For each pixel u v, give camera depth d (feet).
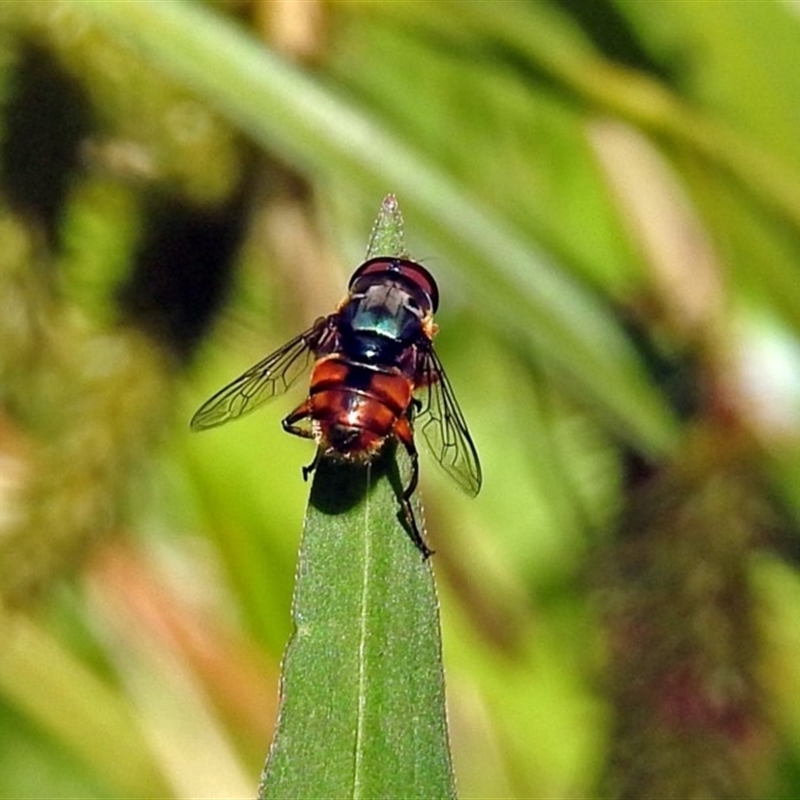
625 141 1.00
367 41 1.00
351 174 0.92
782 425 0.98
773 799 0.97
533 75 0.95
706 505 0.96
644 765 0.96
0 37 0.95
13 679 0.98
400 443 0.82
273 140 0.92
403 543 0.78
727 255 1.00
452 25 0.95
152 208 0.96
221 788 0.98
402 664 0.78
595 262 1.03
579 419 1.01
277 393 0.84
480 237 0.93
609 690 0.97
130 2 0.90
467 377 1.03
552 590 1.01
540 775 1.00
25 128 0.95
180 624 0.99
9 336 0.95
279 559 1.02
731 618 0.96
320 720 0.78
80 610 0.99
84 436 0.96
